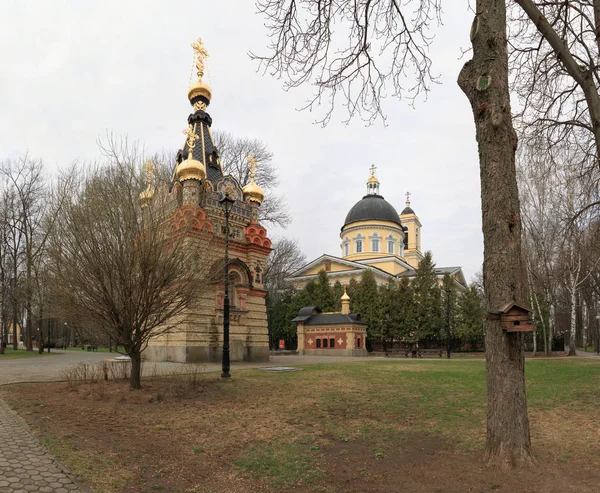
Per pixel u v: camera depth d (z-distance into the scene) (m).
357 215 66.25
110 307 11.59
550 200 29.77
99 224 11.38
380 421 9.48
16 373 17.20
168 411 10.27
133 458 7.04
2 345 36.62
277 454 7.36
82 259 11.29
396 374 17.17
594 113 8.62
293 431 8.76
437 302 46.09
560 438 7.88
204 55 28.78
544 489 5.50
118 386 13.26
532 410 10.38
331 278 59.56
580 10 10.02
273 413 10.22
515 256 6.46
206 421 9.46
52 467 6.28
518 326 6.23
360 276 57.19
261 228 27.39
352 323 38.00
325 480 6.25
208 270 13.38
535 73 11.27
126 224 11.49
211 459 7.19
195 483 6.18
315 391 13.07
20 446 7.16
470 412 10.15
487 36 6.79
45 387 13.16
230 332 24.62
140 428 8.84
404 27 9.47
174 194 18.86
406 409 10.59
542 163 13.66
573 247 30.72
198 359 22.66
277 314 50.41
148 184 12.44
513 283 6.38
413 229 77.25
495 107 6.64
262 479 6.34
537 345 45.47
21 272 35.66
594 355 40.22
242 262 25.42
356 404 11.21
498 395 6.38
